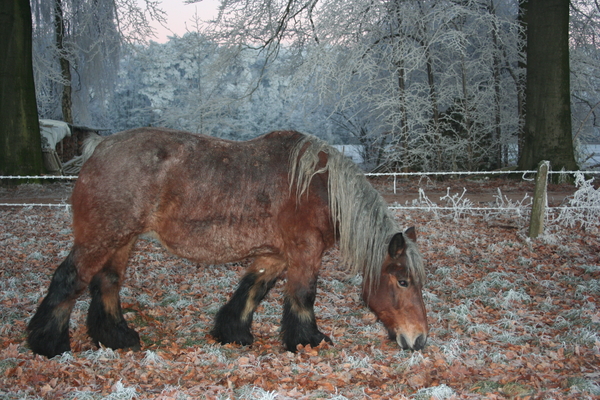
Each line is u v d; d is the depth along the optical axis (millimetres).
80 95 22266
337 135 24125
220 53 15445
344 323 4434
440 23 13336
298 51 15523
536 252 6609
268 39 15000
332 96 15156
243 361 3477
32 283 5469
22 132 13000
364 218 3564
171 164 3527
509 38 15148
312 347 3705
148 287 5504
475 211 9188
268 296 5188
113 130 33438
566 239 7176
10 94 12844
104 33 19078
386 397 2932
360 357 3535
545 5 11906
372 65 13680
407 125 14930
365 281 3621
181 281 5738
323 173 3602
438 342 3883
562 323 4156
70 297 3510
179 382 3154
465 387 3080
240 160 3611
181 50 16875
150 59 21500
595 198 7820
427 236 7594
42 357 3434
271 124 30625
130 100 32875
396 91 14781
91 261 3488
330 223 3609
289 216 3559
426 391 2947
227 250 3615
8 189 12109
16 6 12797
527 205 8633
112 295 3734
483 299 4938
